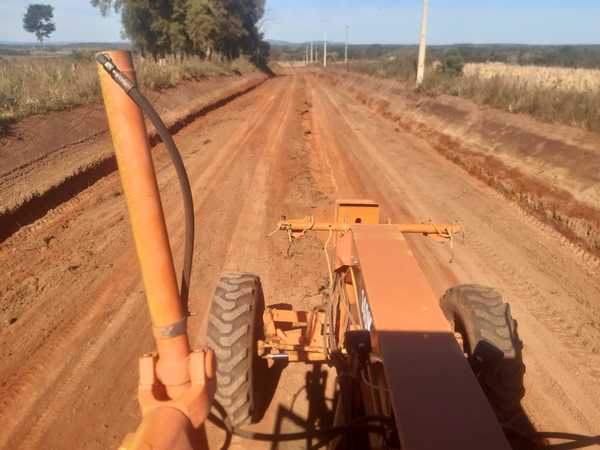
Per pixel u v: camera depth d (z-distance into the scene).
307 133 22.83
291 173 14.84
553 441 4.75
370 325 3.11
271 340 4.87
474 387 2.46
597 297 7.82
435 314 3.03
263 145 18.86
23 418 4.84
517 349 4.00
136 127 1.71
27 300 7.07
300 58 196.00
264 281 7.86
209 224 10.37
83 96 18.20
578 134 14.13
